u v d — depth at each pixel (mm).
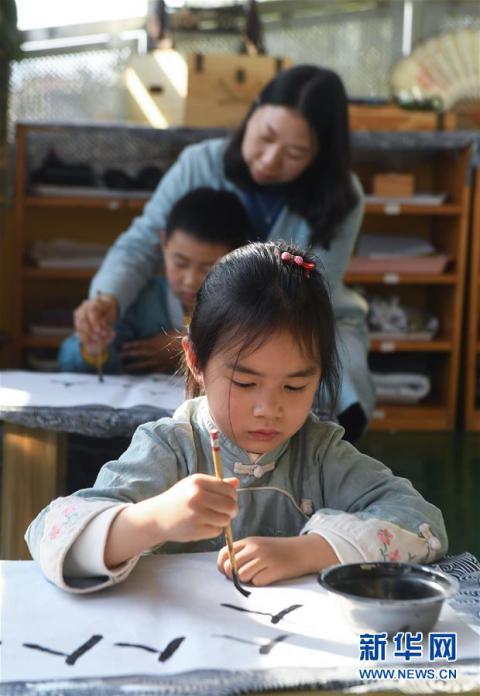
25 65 4461
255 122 2555
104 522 1060
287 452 1281
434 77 4484
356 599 938
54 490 1984
